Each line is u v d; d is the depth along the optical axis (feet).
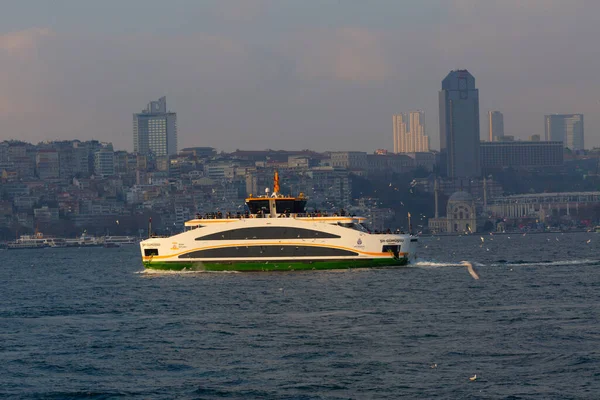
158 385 458.09
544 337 540.93
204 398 435.53
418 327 586.45
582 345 516.73
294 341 549.95
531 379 452.76
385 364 486.79
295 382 457.27
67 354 528.22
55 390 452.76
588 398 422.82
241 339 560.20
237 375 472.85
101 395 443.73
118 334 589.73
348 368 480.64
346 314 648.38
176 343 553.23
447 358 496.23
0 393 449.48
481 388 439.63
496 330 567.18
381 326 593.83
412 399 427.33
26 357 521.65
